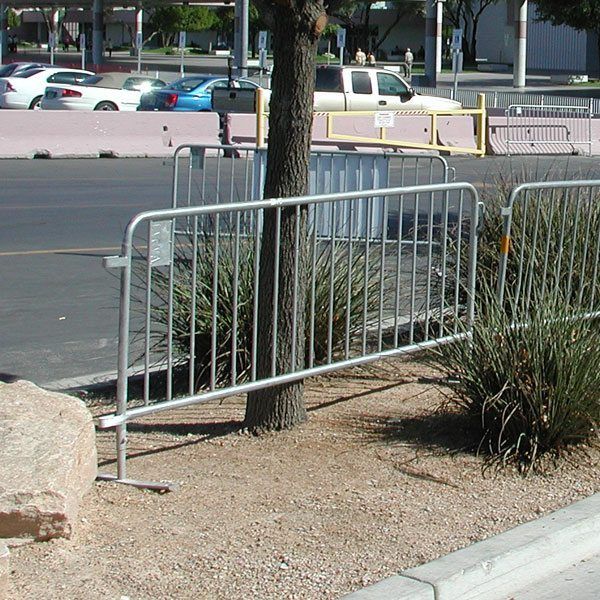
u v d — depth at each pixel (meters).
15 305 10.12
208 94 29.94
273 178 6.16
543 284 7.21
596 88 52.62
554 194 7.66
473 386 6.16
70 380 7.81
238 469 5.79
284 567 4.68
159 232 5.59
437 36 51.81
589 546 5.20
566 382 5.91
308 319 6.86
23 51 91.31
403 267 8.80
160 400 7.14
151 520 5.13
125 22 90.00
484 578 4.72
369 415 6.64
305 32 5.97
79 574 4.55
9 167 21.48
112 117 24.56
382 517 5.21
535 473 5.82
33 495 4.70
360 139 20.89
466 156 26.11
